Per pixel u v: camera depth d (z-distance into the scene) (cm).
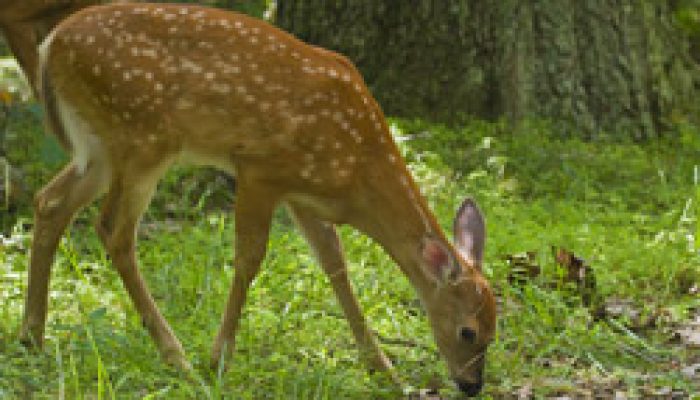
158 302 1113
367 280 1161
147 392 909
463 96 1838
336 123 936
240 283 947
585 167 1656
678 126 1891
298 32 1942
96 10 942
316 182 943
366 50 1891
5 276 1125
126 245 955
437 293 961
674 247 1334
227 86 915
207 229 1322
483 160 1631
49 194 959
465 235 1005
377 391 954
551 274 1217
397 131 1575
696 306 1211
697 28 2147
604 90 1855
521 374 1020
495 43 1828
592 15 1856
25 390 888
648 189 1602
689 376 1026
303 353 1013
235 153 930
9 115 1585
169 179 1501
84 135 945
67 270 1164
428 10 1853
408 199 965
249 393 901
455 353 962
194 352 985
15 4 1091
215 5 2078
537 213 1455
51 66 938
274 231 1312
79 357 957
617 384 1009
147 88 912
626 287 1254
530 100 1820
